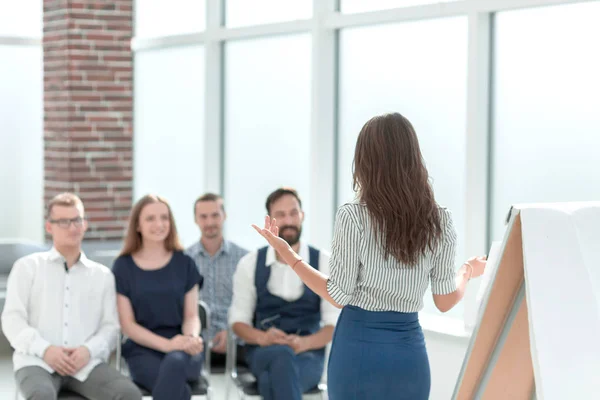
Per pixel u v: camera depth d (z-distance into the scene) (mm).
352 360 3490
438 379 5734
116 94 8766
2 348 7785
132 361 5465
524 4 5363
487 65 5727
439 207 3559
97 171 8695
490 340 3268
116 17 8742
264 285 5633
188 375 5336
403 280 3467
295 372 5188
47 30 8766
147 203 5656
